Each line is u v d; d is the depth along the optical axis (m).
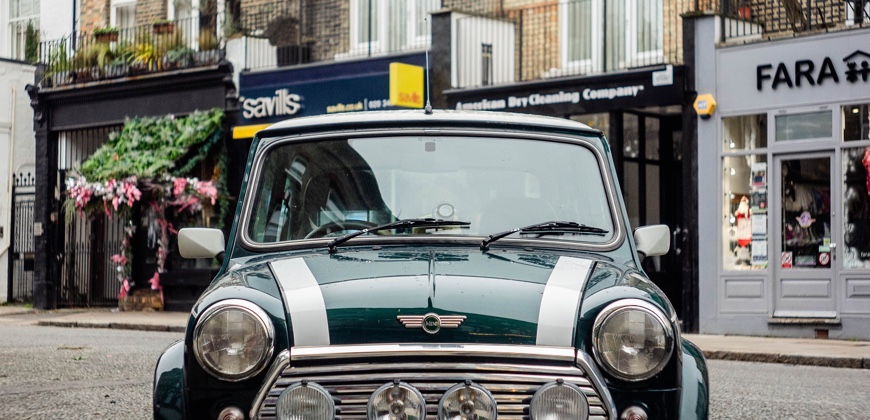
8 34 30.09
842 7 18.02
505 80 21.52
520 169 4.91
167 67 24.48
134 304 24.34
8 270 27.17
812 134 17.69
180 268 23.98
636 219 19.80
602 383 3.76
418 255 4.39
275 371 3.77
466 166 4.91
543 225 4.69
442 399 3.70
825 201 17.56
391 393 3.70
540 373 3.77
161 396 3.96
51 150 26.31
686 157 18.94
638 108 19.56
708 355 14.96
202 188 23.23
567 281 4.06
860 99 17.19
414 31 22.66
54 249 26.00
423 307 3.85
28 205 27.22
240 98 23.66
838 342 16.55
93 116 25.70
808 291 17.69
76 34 27.42
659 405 3.80
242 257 4.74
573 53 20.78
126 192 23.67
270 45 24.02
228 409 3.81
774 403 9.51
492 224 4.74
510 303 3.89
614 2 20.28
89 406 8.75
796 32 17.86
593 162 4.98
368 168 4.91
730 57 18.47
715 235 18.56
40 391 9.73
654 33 19.83
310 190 4.88
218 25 24.66
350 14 23.44
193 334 3.85
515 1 21.56
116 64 25.22
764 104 18.12
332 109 22.58
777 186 18.05
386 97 22.00
